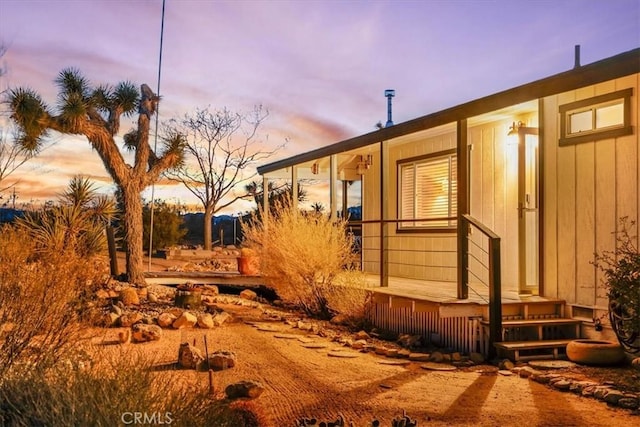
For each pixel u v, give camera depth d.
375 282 11.83
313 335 9.65
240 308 12.26
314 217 12.52
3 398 4.23
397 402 5.91
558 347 7.91
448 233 11.85
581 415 5.54
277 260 12.34
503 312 8.44
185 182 28.05
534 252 9.81
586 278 8.37
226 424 4.41
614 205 7.97
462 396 6.18
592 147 8.30
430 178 12.50
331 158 12.94
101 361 5.24
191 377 6.32
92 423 3.80
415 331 9.61
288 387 6.34
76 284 6.30
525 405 5.86
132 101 13.25
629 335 7.26
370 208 14.49
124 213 13.30
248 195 29.03
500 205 10.66
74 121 12.12
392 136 10.77
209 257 23.31
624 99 7.83
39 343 5.51
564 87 7.57
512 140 10.02
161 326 9.56
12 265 5.63
